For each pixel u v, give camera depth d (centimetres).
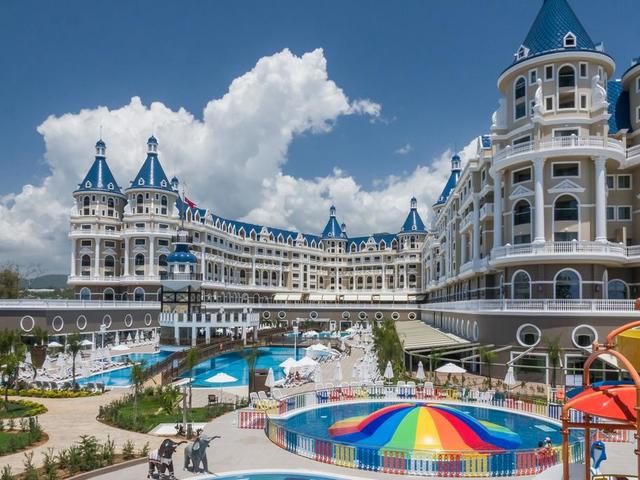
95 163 10588
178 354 5559
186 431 2761
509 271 5159
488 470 2120
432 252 11600
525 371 4466
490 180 5897
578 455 2270
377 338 5378
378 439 2462
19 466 2205
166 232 10088
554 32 5200
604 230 4725
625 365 1072
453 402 3697
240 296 12756
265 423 2883
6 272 11238
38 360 5434
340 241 16000
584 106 5034
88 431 2855
